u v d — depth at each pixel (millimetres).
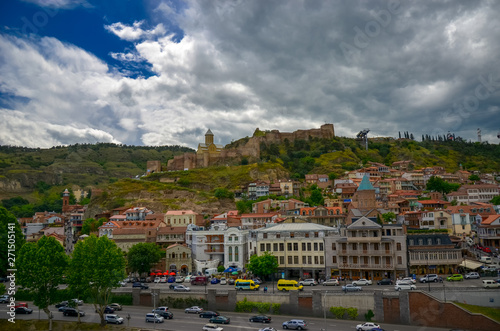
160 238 179750
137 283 126250
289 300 103375
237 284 116750
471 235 168000
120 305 113062
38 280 99188
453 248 125188
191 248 167750
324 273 130750
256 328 90625
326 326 89688
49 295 102375
